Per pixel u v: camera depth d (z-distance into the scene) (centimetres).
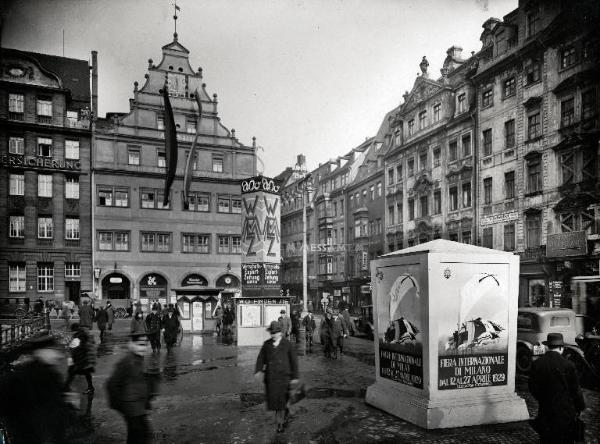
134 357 580
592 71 2188
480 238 2902
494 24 2969
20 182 3681
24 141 3700
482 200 2908
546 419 551
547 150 2439
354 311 4478
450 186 3238
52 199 3750
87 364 965
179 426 771
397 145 3975
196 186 4141
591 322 1271
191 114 4166
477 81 2981
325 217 5191
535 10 2569
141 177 3994
